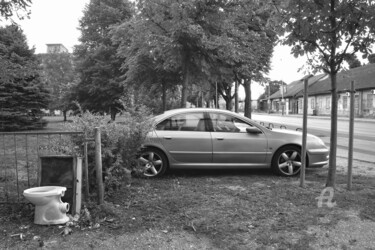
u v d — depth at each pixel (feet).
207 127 25.70
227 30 37.50
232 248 13.09
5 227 14.53
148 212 16.62
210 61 37.11
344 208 17.39
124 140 19.35
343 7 18.25
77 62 122.52
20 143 45.01
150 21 35.86
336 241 13.80
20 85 84.94
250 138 25.55
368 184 22.65
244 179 24.43
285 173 25.64
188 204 17.94
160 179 24.34
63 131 17.44
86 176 16.79
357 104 157.17
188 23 33.14
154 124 23.40
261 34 48.60
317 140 26.53
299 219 15.90
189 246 13.23
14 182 22.12
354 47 19.44
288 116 188.34
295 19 19.12
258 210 17.12
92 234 14.06
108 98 112.98
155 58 42.70
